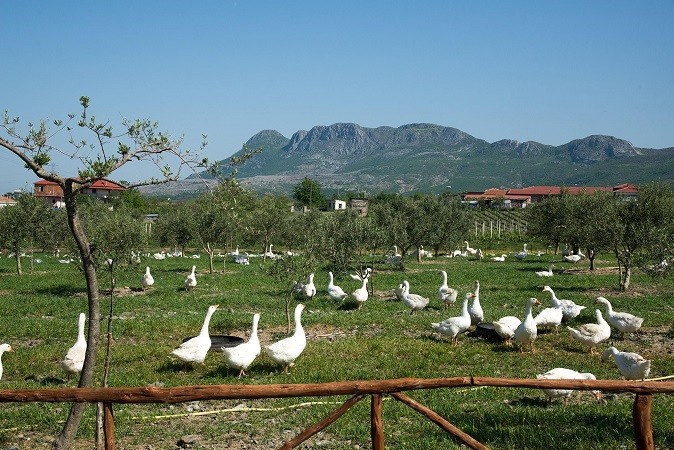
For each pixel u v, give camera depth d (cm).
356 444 1047
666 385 638
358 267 4084
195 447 1030
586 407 1204
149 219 8519
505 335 1867
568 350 1852
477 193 19100
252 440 1067
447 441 1012
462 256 6531
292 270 2259
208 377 1541
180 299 3061
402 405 1246
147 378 1526
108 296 3158
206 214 4434
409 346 1839
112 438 636
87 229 2350
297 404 1276
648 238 3152
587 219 4356
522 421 1116
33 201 4469
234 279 4019
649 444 641
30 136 785
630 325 1984
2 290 3509
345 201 14262
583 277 4075
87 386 869
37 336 2100
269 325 2294
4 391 627
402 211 5469
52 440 1080
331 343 1914
